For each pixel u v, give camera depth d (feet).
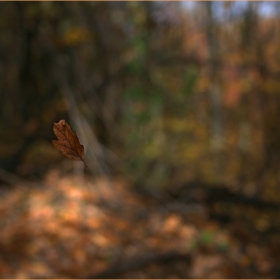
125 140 26.71
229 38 30.37
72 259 12.73
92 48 23.71
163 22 22.89
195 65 25.13
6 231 13.80
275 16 29.48
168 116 28.19
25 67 21.63
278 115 30.32
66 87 18.97
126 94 23.24
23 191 18.61
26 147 20.93
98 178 20.48
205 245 15.64
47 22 20.85
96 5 22.45
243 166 32.91
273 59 29.35
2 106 25.59
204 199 19.69
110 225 15.88
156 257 13.53
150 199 20.27
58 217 15.43
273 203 20.22
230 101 31.12
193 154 34.76
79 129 16.98
